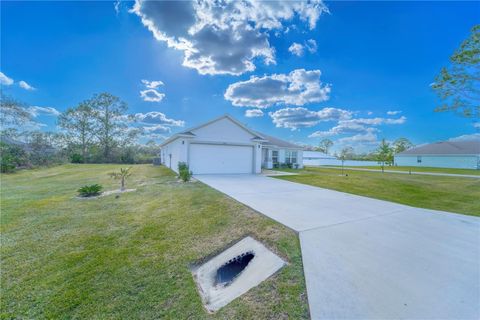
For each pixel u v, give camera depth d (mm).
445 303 2303
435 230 4441
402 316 2121
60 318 2178
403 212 5746
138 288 2672
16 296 2465
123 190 8453
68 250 3568
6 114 18703
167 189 8555
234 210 5641
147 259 3340
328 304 2301
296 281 2738
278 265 3148
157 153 40125
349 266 3045
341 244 3730
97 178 12359
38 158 21484
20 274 2875
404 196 8148
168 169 18031
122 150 33688
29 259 3264
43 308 2297
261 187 9242
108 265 3139
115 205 6250
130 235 4199
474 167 26141
